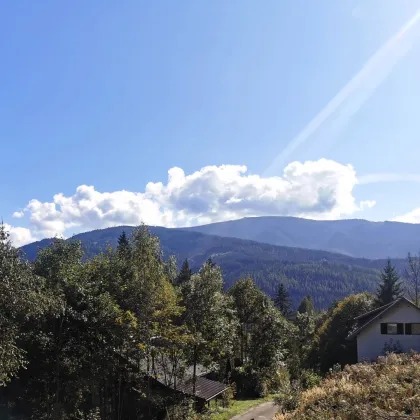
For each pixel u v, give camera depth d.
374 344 34.19
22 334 18.03
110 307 21.09
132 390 25.70
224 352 31.02
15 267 14.68
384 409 14.15
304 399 18.61
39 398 20.56
